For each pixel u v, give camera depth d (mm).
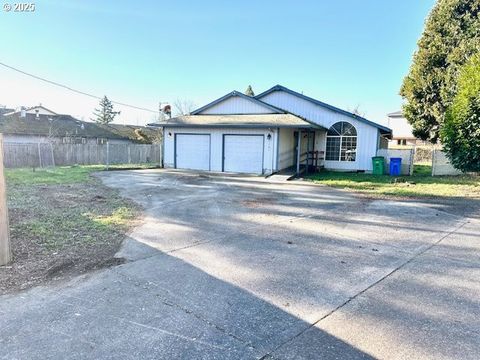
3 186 3980
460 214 7555
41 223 6031
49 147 19953
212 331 2691
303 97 18266
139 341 2527
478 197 9719
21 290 3369
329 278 3863
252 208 8078
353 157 17375
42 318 2832
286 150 16875
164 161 19031
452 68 16000
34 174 14836
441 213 7648
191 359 2312
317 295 3408
